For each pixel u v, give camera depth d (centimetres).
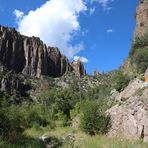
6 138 2305
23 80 16262
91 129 3206
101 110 3456
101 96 6456
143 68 4819
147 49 5456
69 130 3900
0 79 14088
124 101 3288
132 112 2767
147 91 2883
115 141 2408
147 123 2542
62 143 2581
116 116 3061
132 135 2659
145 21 7181
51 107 8194
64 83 18150
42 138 3209
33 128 4372
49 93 10512
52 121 6147
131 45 6581
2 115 2542
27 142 2377
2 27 19650
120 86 4569
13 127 2855
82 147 2242
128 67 5638
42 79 18550
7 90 13675
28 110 5416
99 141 2469
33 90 15375
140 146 2183
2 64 17038
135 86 3484
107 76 16575
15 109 3719
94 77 18888
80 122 3481
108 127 3122
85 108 3459
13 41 19762
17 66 19400
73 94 9900
